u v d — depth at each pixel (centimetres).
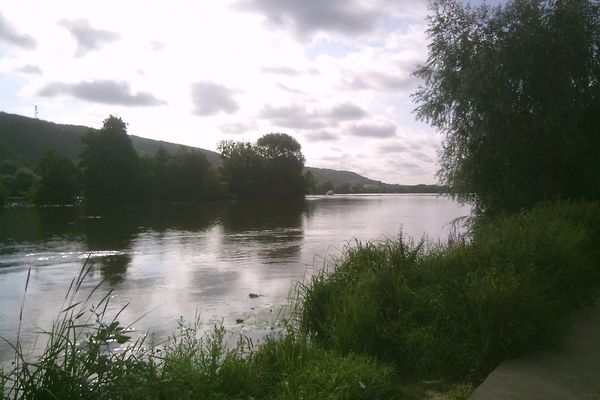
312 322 782
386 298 741
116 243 2906
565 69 1655
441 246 1013
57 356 421
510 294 627
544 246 873
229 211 6525
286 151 11050
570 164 1761
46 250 2566
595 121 1734
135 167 8219
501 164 1709
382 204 8969
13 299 1417
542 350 616
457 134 1833
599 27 1698
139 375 438
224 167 10538
